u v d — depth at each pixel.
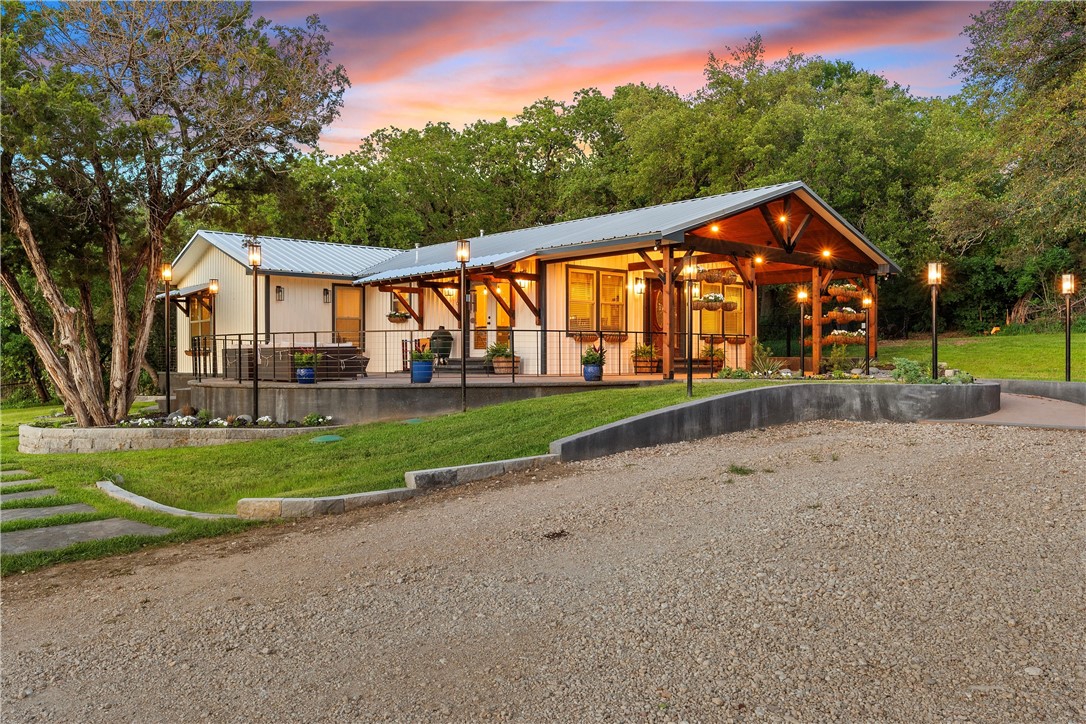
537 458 8.05
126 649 3.75
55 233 16.33
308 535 6.00
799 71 30.44
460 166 38.19
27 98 12.44
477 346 17.77
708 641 3.44
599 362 13.28
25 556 5.63
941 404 10.20
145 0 14.69
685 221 13.48
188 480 9.17
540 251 14.82
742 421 10.05
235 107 15.44
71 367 15.27
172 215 16.66
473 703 2.96
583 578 4.43
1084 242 26.22
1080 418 9.92
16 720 3.03
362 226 32.56
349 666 3.37
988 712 2.72
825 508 5.67
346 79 16.64
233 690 3.19
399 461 8.76
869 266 19.02
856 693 2.90
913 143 26.55
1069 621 3.47
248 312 18.72
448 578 4.58
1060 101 17.66
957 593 3.88
